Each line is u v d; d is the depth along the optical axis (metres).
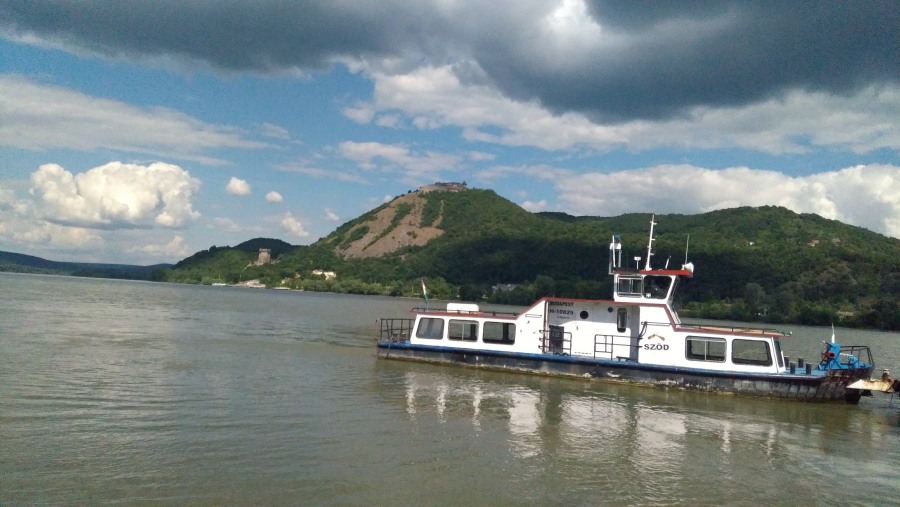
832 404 30.44
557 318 36.22
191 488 16.17
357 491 16.53
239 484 16.59
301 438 21.03
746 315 117.38
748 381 31.22
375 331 68.25
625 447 22.00
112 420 22.27
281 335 58.44
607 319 35.25
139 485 16.23
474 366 37.06
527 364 35.53
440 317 39.16
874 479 19.84
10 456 17.98
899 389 29.36
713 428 25.34
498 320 37.31
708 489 18.17
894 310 109.62
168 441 20.02
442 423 23.97
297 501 15.68
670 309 33.31
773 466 20.73
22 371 30.55
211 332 57.72
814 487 18.86
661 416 26.92
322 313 102.81
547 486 17.64
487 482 17.67
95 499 15.24
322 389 29.75
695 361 32.59
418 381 32.72
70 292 131.88
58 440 19.59
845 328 111.75
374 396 28.52
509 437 22.45
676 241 175.62
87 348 40.53
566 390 31.59
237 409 24.77
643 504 16.70
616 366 33.53
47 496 15.30
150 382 29.55
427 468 18.59
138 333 52.72
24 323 55.47
